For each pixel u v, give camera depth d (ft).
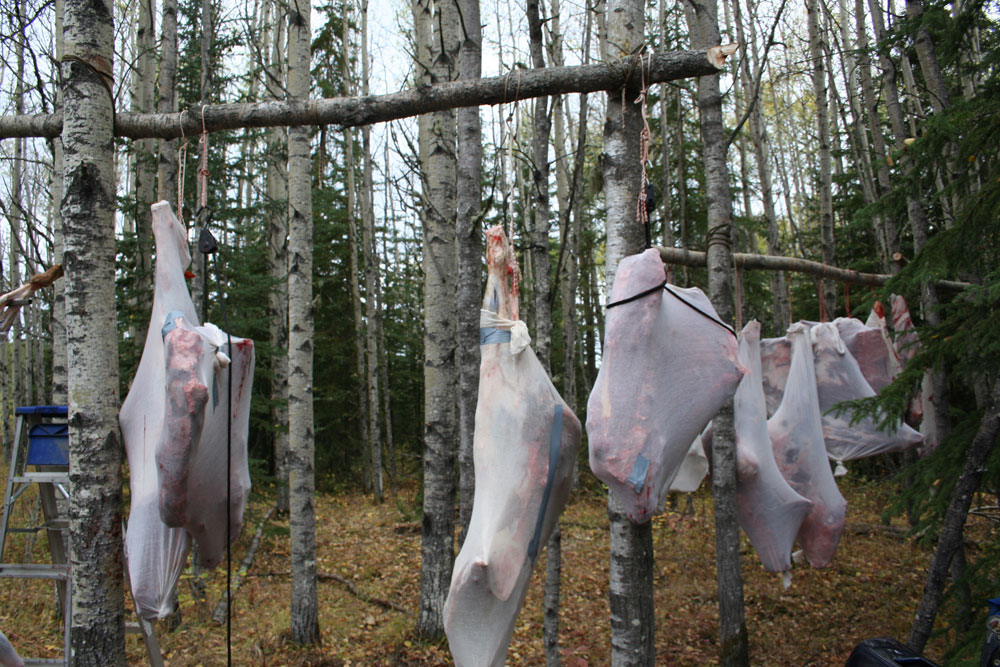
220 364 9.62
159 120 10.94
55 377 26.81
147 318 27.40
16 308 11.23
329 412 55.42
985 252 17.60
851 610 25.52
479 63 19.65
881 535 34.71
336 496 52.26
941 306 17.62
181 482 9.29
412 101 10.56
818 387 19.19
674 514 40.70
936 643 21.83
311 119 10.92
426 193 23.40
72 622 9.76
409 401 63.16
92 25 10.52
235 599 26.18
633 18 10.59
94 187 10.29
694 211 45.83
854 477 45.32
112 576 9.88
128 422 10.36
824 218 34.58
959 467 16.26
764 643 22.81
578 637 23.50
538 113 18.58
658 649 22.66
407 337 58.44
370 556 33.55
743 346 16.28
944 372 20.33
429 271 23.27
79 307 10.05
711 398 8.75
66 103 10.40
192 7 35.99
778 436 16.56
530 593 28.12
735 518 18.28
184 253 11.20
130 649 21.15
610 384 8.39
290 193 23.09
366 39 47.67
